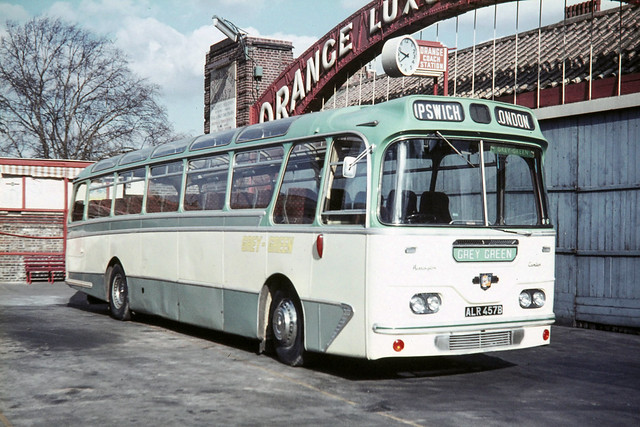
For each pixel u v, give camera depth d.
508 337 7.91
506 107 8.26
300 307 8.62
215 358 9.20
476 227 7.78
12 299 17.45
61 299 17.52
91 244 14.40
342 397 7.08
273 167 9.26
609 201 12.13
